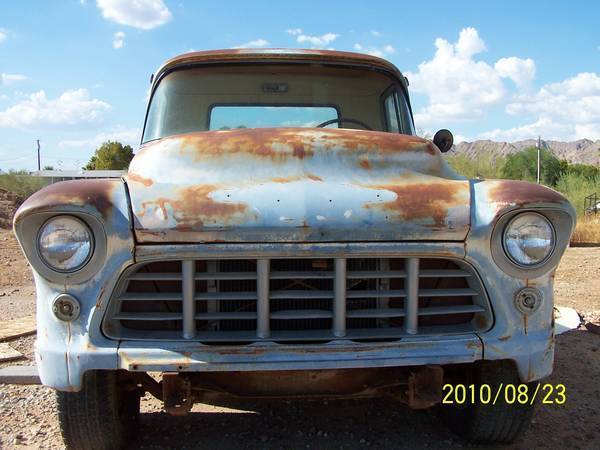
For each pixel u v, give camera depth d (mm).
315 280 2506
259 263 2369
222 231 2316
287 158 2652
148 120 3840
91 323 2338
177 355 2328
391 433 3184
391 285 2549
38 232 2307
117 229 2307
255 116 3811
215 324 2486
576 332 5281
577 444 3045
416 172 2727
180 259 2354
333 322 2424
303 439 3117
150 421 3352
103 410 2613
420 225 2391
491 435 2893
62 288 2346
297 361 2334
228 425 3301
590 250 12758
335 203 2402
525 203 2385
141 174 2635
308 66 3850
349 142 2748
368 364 2359
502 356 2434
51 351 2346
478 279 2471
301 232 2336
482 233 2418
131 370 2311
